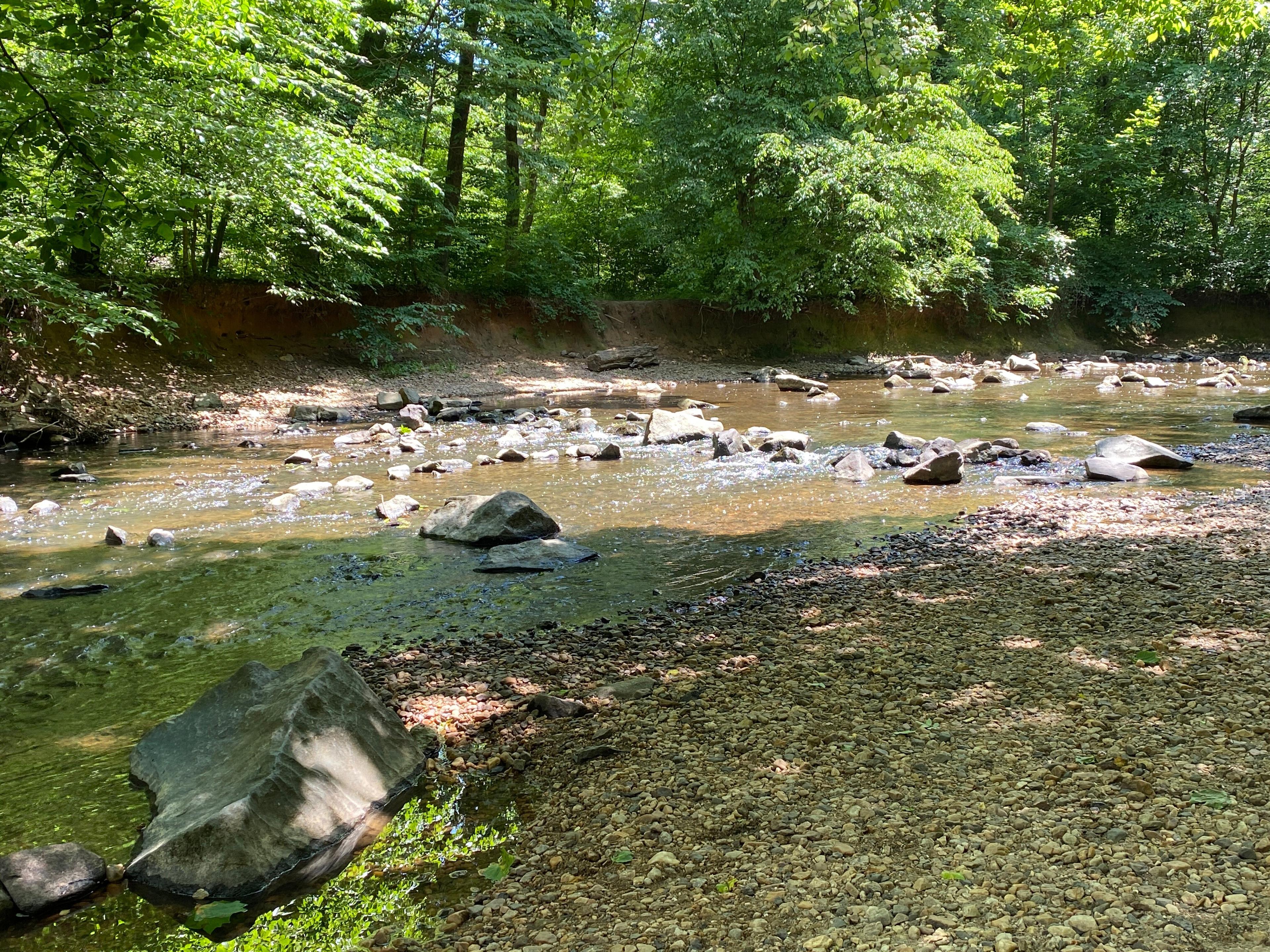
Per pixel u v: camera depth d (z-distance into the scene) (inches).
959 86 1010.7
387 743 159.8
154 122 522.0
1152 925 102.8
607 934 110.7
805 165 1004.6
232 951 113.4
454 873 128.1
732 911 113.0
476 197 1122.7
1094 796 134.3
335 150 633.0
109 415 648.4
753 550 311.9
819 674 194.9
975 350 1312.7
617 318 1172.5
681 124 1060.5
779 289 1117.1
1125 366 1178.0
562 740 169.2
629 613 247.8
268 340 855.1
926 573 273.7
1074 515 346.0
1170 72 1298.0
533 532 331.3
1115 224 1493.6
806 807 138.2
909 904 110.9
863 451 521.0
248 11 552.7
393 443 587.8
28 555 314.8
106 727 180.4
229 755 152.3
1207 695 170.6
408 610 254.1
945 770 146.9
